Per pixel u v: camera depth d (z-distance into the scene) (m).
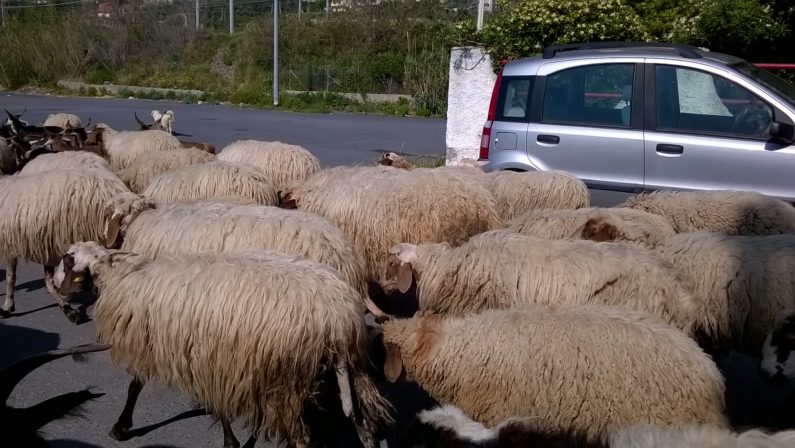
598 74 7.63
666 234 5.89
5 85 39.44
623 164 7.48
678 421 3.64
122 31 41.94
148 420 4.95
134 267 4.43
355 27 38.81
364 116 26.48
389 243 6.16
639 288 4.67
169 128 18.98
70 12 44.28
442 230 6.09
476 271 5.09
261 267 4.12
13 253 6.58
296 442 4.04
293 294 3.95
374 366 4.55
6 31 41.25
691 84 7.30
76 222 6.57
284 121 23.58
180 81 38.22
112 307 4.30
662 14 15.38
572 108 7.74
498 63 12.88
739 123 7.13
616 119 7.55
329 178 7.29
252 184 7.14
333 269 4.34
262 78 37.12
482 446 3.24
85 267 4.94
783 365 4.27
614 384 3.73
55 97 34.50
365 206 6.25
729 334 5.04
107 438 4.70
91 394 3.20
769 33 13.35
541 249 5.01
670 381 3.70
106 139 11.08
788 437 2.50
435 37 35.16
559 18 13.05
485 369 4.02
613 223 5.75
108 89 36.66
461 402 4.15
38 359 3.12
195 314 4.00
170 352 4.10
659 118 7.38
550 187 7.11
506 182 7.29
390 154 9.07
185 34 43.25
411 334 4.40
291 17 41.47
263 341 3.89
